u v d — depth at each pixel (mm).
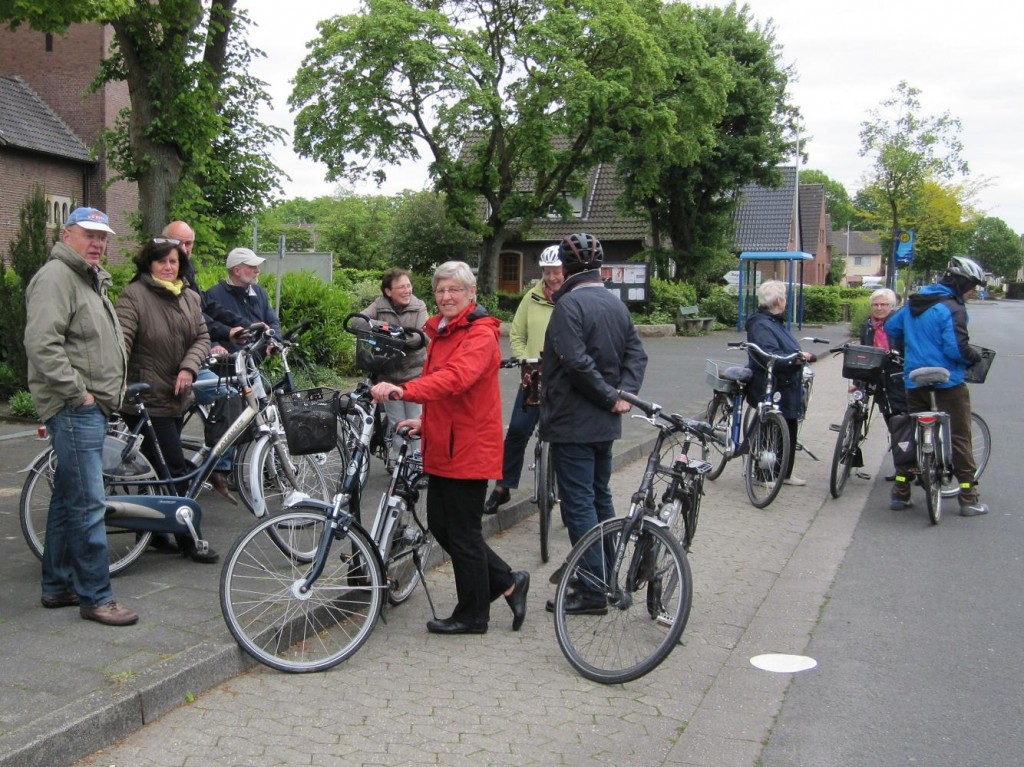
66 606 4594
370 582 4477
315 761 3463
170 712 3797
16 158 28297
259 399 5910
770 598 5480
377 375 5980
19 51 30906
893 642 4797
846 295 43938
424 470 4684
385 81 25922
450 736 3701
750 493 7824
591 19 26000
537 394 6633
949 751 3648
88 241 4312
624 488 8234
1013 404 14000
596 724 3852
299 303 13258
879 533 6930
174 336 5457
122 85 31609
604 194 40000
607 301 4895
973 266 7281
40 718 3385
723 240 37406
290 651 4414
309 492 5867
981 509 7445
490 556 4859
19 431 9305
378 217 43344
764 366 7777
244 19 15625
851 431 8109
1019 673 4410
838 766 3525
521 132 27500
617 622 4473
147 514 5023
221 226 14656
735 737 3754
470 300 4582
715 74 29359
